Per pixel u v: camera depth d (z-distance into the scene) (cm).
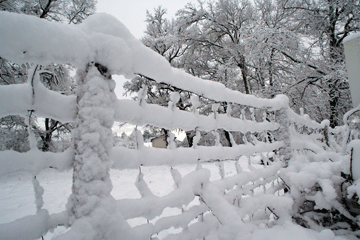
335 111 943
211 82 157
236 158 179
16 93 73
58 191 447
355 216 159
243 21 1299
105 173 80
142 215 95
